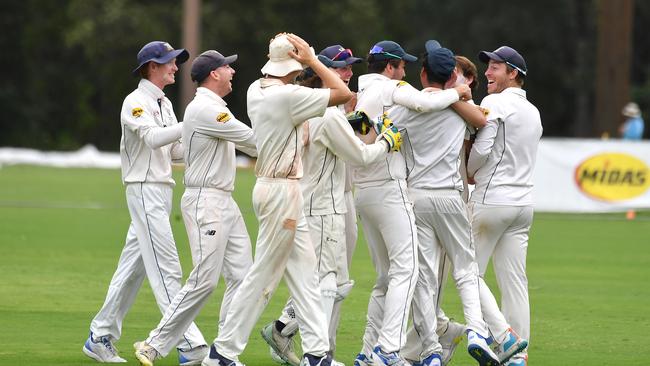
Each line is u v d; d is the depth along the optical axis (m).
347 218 33.38
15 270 50.84
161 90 33.12
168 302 32.28
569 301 45.00
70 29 190.50
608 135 103.06
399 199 30.00
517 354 30.92
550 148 79.94
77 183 110.38
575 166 79.75
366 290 46.53
